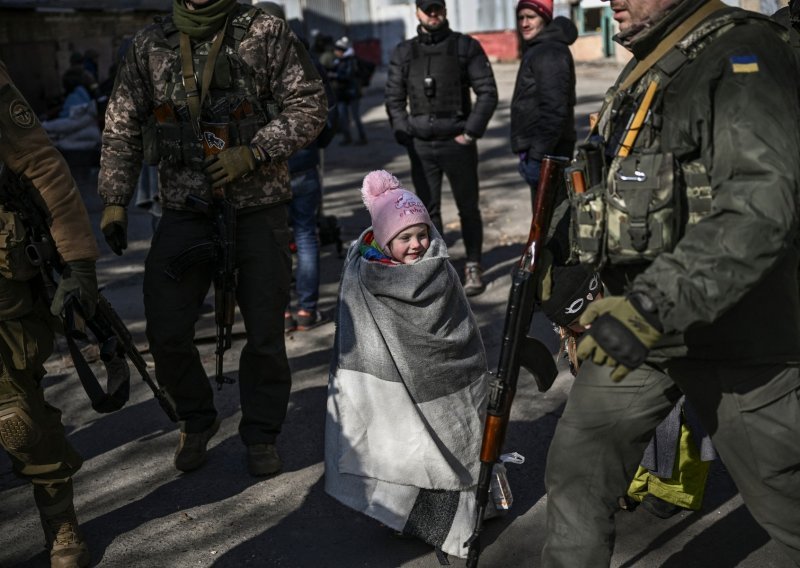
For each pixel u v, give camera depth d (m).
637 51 2.32
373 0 35.31
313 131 3.67
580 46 27.22
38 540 3.46
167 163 3.66
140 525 3.52
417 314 3.11
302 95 3.66
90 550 3.36
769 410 2.23
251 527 3.46
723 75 2.11
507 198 9.30
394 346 3.14
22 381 3.00
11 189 2.87
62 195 2.93
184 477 3.88
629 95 2.30
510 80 23.69
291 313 5.95
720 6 2.25
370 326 3.16
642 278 2.04
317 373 4.96
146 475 3.93
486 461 2.57
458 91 6.01
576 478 2.45
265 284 3.73
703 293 1.99
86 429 4.42
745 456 2.28
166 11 16.66
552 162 2.50
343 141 14.09
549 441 4.01
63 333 3.12
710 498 3.47
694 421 3.16
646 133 2.23
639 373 2.39
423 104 6.05
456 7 30.14
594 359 2.06
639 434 2.43
